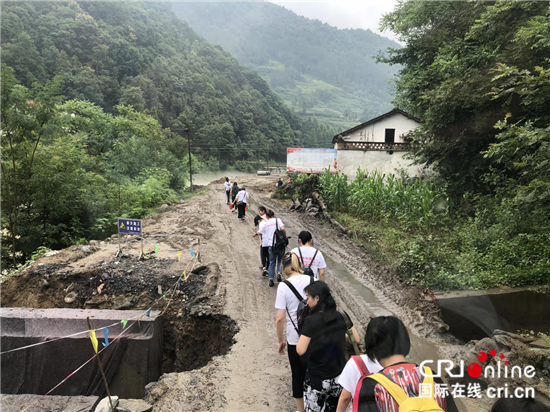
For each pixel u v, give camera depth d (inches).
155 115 2503.7
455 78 363.9
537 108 284.8
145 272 302.2
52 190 459.8
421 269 250.8
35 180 433.4
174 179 1085.8
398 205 446.9
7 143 420.2
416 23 522.0
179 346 258.1
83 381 211.2
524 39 273.3
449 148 411.2
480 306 188.7
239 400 152.0
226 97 3459.6
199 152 2701.8
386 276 274.1
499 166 372.8
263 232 282.5
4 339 212.1
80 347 211.0
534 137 232.1
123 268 307.4
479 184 399.2
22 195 442.0
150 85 2755.9
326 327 106.3
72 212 503.5
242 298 262.2
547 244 239.8
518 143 249.0
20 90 422.0
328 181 578.2
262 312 239.8
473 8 418.9
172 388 162.1
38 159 445.4
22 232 442.3
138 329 216.8
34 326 215.0
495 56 334.0
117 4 3348.9
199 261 333.7
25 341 212.1
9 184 425.4
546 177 233.0
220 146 2800.2
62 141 535.2
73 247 359.6
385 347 77.5
